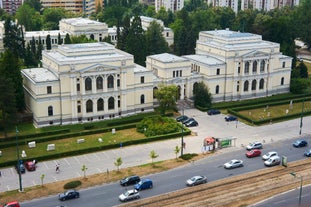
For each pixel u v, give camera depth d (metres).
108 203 115.56
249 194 121.75
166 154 148.25
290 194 122.50
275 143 159.50
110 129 167.12
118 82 178.12
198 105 196.38
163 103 182.00
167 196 119.44
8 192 121.12
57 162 141.50
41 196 119.00
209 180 129.38
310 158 147.12
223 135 166.12
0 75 158.25
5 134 156.38
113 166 138.50
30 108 177.62
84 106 173.25
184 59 196.12
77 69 169.00
